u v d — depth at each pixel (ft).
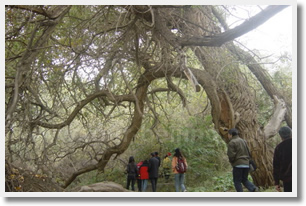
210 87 31.73
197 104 52.24
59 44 28.81
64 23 30.45
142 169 36.76
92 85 36.91
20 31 27.99
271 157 33.58
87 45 27.96
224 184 36.09
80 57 29.30
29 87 27.50
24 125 29.53
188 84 42.47
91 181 49.32
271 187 31.65
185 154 49.47
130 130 39.58
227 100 32.09
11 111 20.26
